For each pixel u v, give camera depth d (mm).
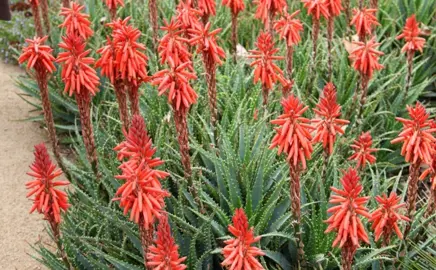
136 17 2871
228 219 1918
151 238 1645
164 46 1873
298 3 2932
